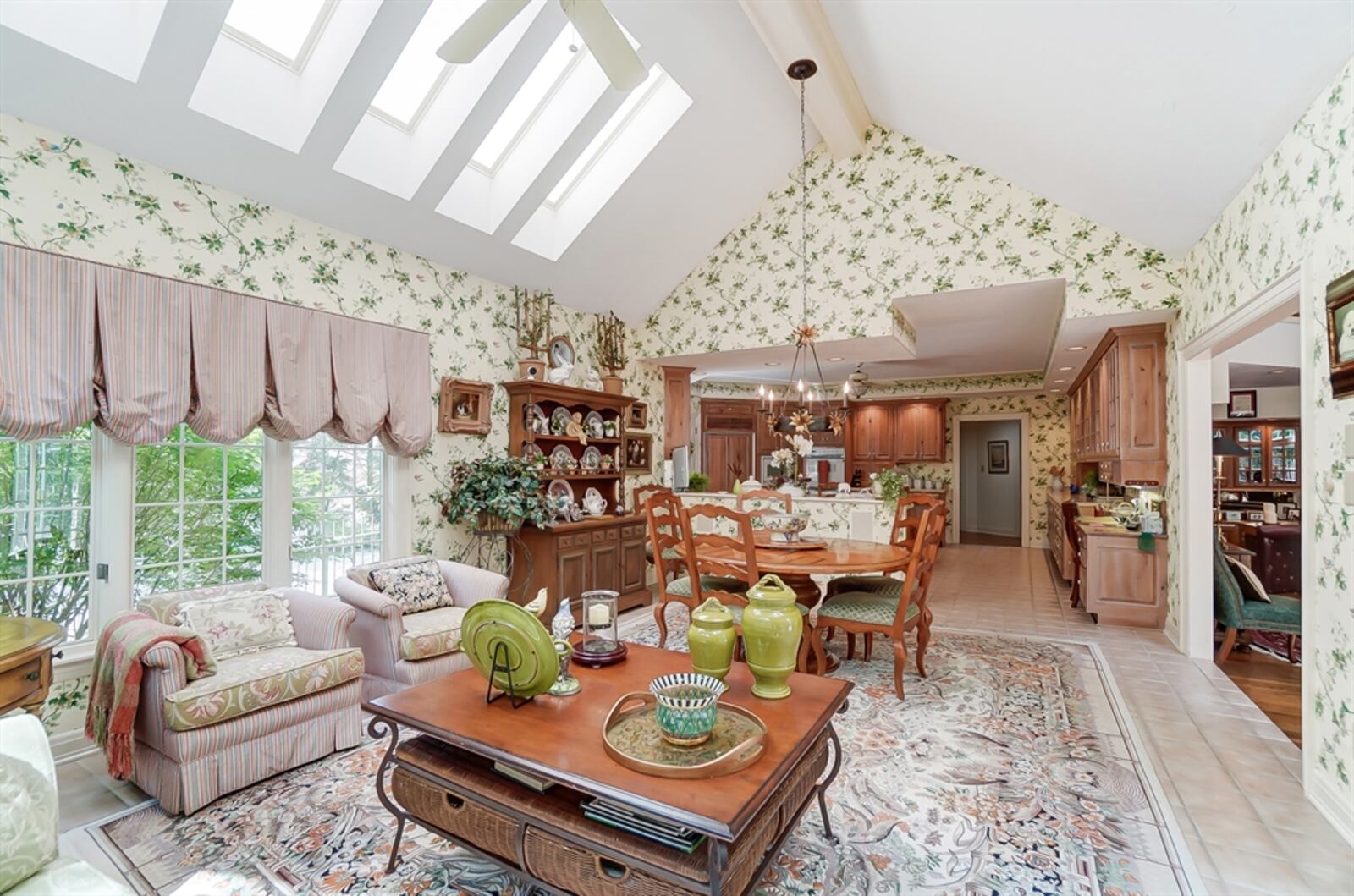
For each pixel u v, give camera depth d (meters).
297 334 3.32
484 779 1.76
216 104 2.81
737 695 2.00
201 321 2.92
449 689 2.06
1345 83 2.08
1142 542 4.64
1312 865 1.92
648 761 1.55
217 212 3.06
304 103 3.04
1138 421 4.55
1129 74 2.62
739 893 1.44
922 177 4.70
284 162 3.11
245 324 3.10
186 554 3.09
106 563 2.79
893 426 9.75
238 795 2.36
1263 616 3.80
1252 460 7.82
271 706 2.48
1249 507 6.78
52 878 1.34
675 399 6.61
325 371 3.45
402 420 3.87
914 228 4.72
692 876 1.39
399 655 3.06
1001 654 4.03
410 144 3.61
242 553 3.31
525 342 4.76
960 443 10.43
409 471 4.06
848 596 3.62
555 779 1.51
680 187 4.76
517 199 4.11
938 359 7.68
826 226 5.10
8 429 2.36
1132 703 3.20
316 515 3.65
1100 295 4.15
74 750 2.66
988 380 9.09
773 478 9.49
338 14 2.89
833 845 2.03
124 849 2.04
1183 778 2.45
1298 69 2.17
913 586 3.27
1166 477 4.47
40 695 1.90
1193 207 3.35
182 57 2.54
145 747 2.35
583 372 5.54
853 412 9.95
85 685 2.71
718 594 3.54
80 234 2.61
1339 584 2.14
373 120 3.44
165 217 2.87
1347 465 2.09
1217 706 3.15
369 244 3.78
